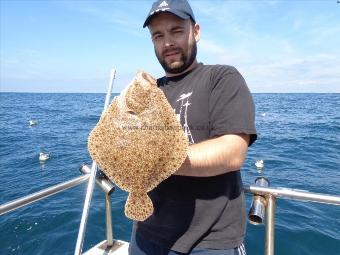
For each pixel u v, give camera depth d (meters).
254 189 1.03
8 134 9.15
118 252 1.43
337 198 0.95
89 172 1.21
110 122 0.83
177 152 0.80
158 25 0.97
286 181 4.01
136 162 0.80
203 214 0.92
